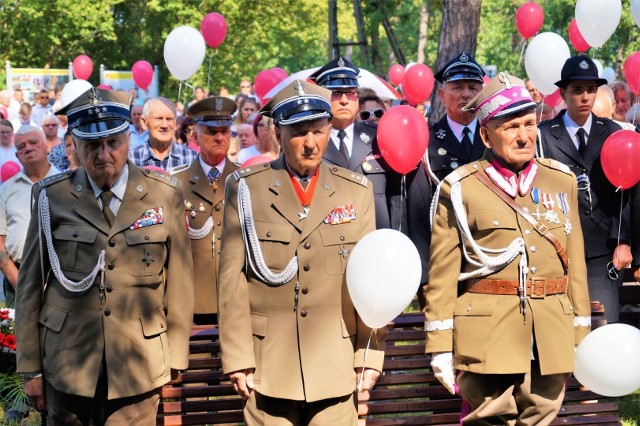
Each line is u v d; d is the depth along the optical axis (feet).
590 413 21.97
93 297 17.69
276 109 17.39
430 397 21.49
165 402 20.80
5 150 47.60
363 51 77.46
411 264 16.88
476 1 44.29
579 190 25.40
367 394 21.33
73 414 17.88
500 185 18.43
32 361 17.92
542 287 18.26
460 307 18.53
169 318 18.25
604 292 25.70
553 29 127.44
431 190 23.88
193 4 123.54
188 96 130.00
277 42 139.33
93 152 17.48
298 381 17.25
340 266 17.62
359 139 24.18
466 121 24.12
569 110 25.62
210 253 24.22
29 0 120.37
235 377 17.30
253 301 17.66
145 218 17.98
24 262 18.12
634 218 25.29
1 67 126.82
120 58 130.31
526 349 18.13
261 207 17.69
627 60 34.04
